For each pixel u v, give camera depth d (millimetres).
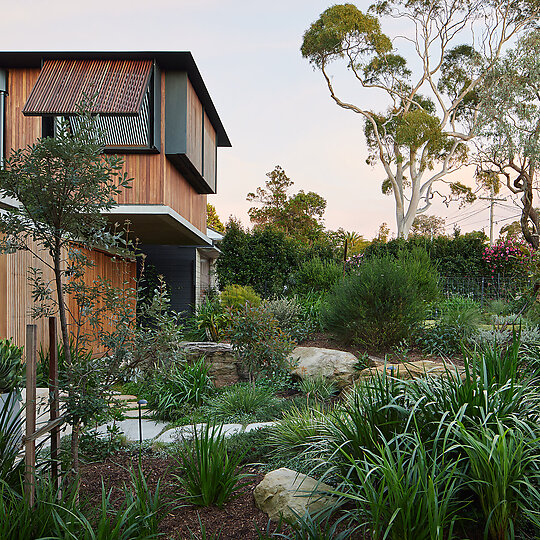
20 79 12031
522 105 19562
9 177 3434
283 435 4766
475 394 3229
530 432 2934
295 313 11133
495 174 25516
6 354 4121
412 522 2674
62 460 3553
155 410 7273
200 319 13109
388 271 9555
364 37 26703
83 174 3457
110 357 3887
